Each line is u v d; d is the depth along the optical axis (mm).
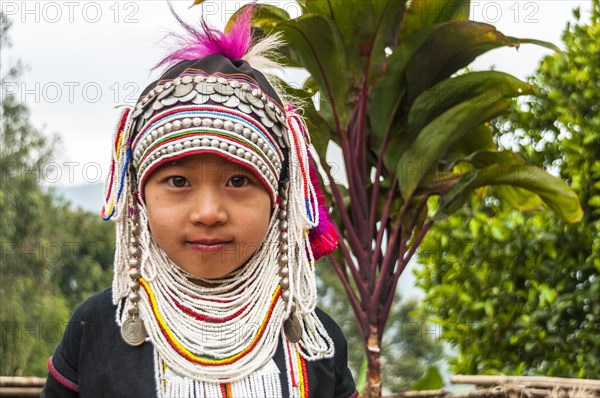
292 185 1628
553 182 3160
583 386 3082
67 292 13672
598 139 3799
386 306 3191
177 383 1517
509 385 3195
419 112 3225
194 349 1532
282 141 1606
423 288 4211
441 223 4102
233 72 1581
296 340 1620
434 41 3152
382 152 3217
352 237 3189
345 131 3199
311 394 1621
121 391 1519
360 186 3240
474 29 3059
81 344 1577
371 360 3119
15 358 11359
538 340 3799
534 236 3873
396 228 3219
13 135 12727
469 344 4020
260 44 1791
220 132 1468
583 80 3906
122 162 1589
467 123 3160
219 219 1477
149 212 1522
